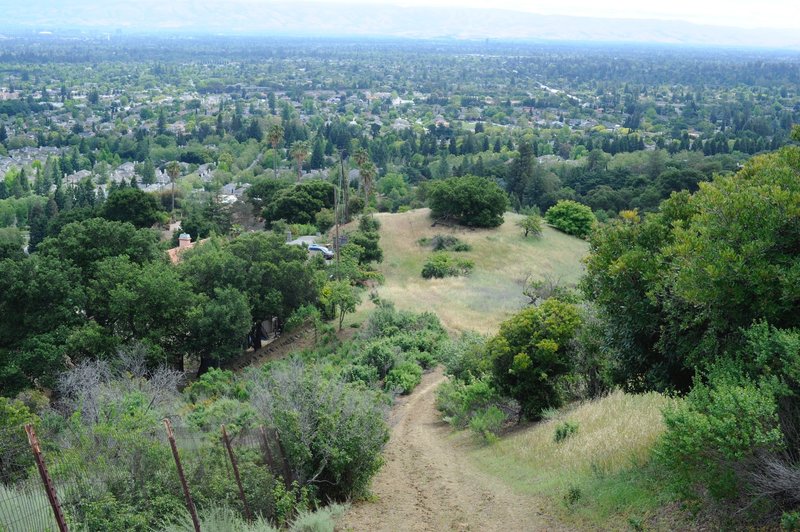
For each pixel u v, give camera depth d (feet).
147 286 116.88
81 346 107.24
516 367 67.15
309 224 246.68
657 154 411.75
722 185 44.91
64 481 34.27
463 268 194.80
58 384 95.91
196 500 36.81
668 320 45.57
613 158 462.19
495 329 132.16
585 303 77.36
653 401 53.72
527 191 369.30
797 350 31.58
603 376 63.05
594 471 42.73
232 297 123.85
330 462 44.83
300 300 142.92
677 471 33.68
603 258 50.88
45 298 113.29
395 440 68.18
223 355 121.29
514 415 73.61
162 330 117.08
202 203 358.02
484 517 40.68
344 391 49.44
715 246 37.60
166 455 38.32
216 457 39.63
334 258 193.16
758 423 29.22
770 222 36.42
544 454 50.49
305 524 37.11
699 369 41.52
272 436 43.62
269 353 132.46
